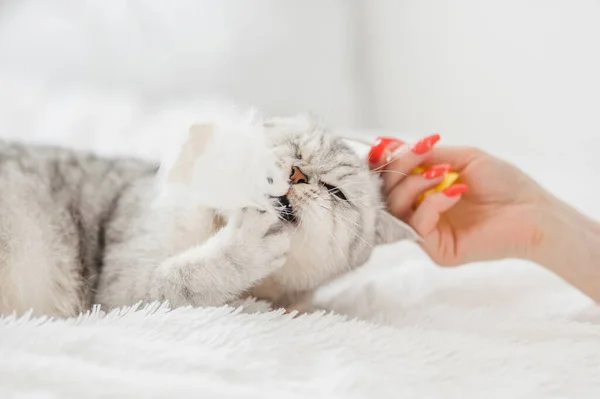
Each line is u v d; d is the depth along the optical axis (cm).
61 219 80
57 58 156
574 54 135
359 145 98
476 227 80
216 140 67
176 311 63
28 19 159
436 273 87
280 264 70
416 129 162
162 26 156
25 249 75
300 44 155
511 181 81
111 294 74
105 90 150
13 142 86
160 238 74
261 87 153
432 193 78
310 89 155
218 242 70
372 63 166
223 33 154
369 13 163
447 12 152
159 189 71
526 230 79
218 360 56
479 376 59
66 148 89
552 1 137
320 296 83
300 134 79
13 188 78
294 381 56
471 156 82
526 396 56
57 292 77
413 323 74
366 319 76
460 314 75
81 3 159
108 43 156
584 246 79
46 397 50
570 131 137
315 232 74
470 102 152
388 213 79
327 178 76
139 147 108
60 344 55
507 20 143
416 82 160
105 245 79
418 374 58
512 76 144
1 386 50
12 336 56
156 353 56
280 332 62
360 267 83
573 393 57
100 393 50
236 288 70
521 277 86
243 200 67
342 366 58
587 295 79
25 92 132
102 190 83
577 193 104
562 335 69
